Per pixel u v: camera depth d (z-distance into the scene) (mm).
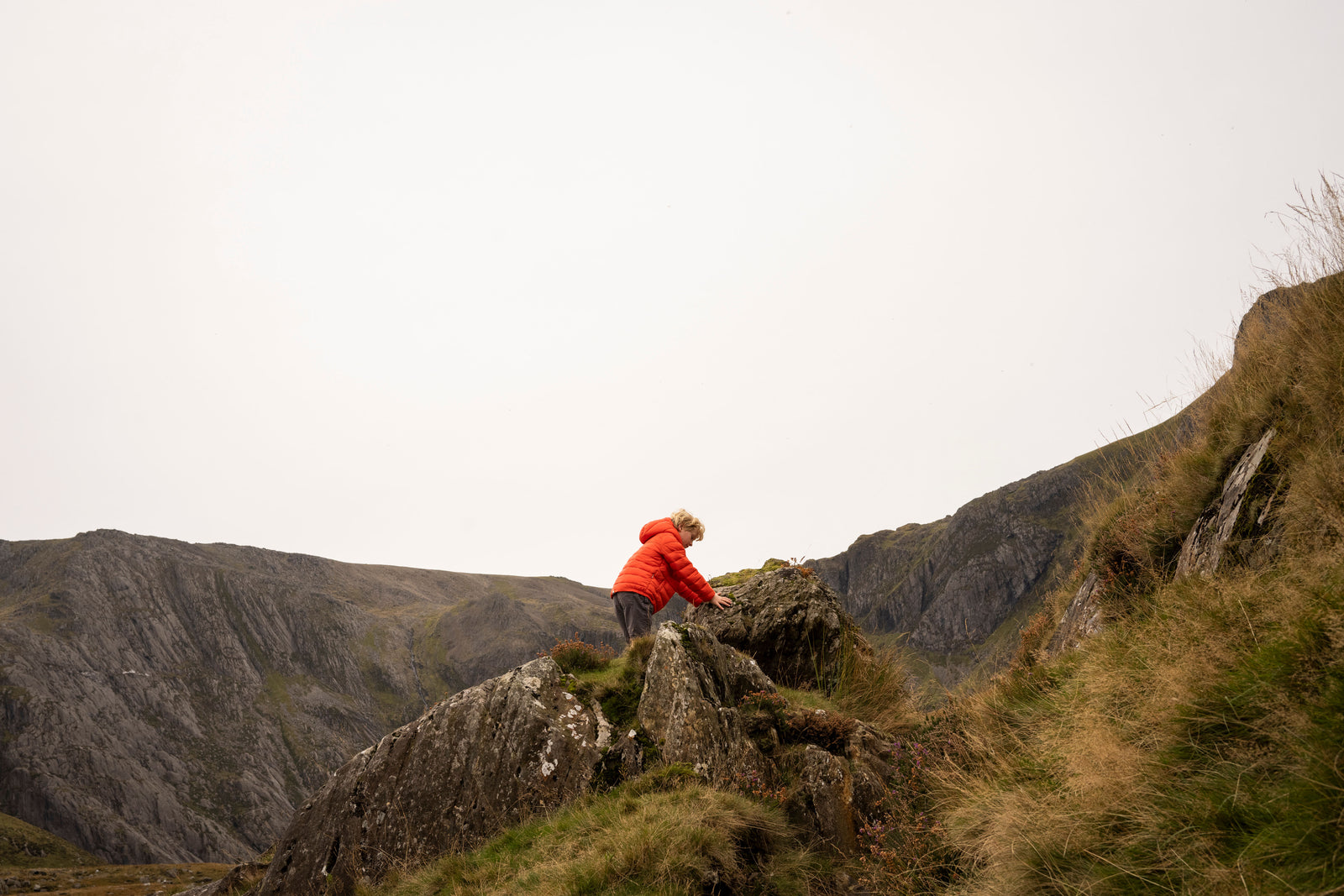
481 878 6273
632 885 5371
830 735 7488
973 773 5977
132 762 178375
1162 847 3553
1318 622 3512
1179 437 7875
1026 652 8438
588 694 8328
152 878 105812
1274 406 5961
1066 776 4730
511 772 7684
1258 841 3088
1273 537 4887
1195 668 4188
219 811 179000
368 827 8234
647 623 9258
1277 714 3414
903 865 5582
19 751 165250
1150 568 6941
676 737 7301
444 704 8711
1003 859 4457
